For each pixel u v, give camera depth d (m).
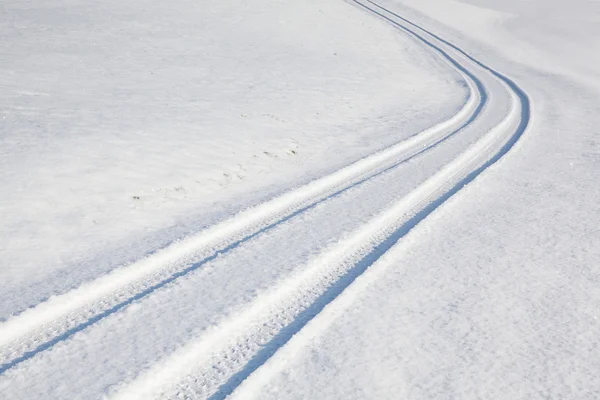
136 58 17.47
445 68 24.86
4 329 5.25
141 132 10.94
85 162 9.20
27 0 24.25
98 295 6.08
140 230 7.77
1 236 6.97
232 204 8.96
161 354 5.06
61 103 12.06
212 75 16.81
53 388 4.54
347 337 5.61
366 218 8.62
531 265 7.62
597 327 6.20
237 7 27.97
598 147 14.66
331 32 26.72
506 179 11.52
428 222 8.80
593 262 7.88
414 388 4.93
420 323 5.98
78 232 7.45
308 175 10.66
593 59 32.00
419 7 41.78
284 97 15.70
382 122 15.26
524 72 26.77
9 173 8.34
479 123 15.88
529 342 5.80
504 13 46.47
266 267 6.89
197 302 6.02
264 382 4.84
